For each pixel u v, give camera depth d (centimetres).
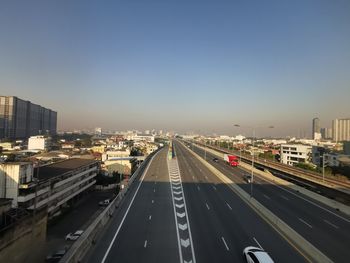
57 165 7612
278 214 4734
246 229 3938
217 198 5884
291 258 3002
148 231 3859
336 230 3984
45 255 4144
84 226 5797
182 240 3525
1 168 4788
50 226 5741
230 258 3016
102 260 2964
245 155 16425
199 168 11025
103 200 8088
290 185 7419
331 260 2803
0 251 2998
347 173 10338
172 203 5419
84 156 11850
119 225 4122
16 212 3791
